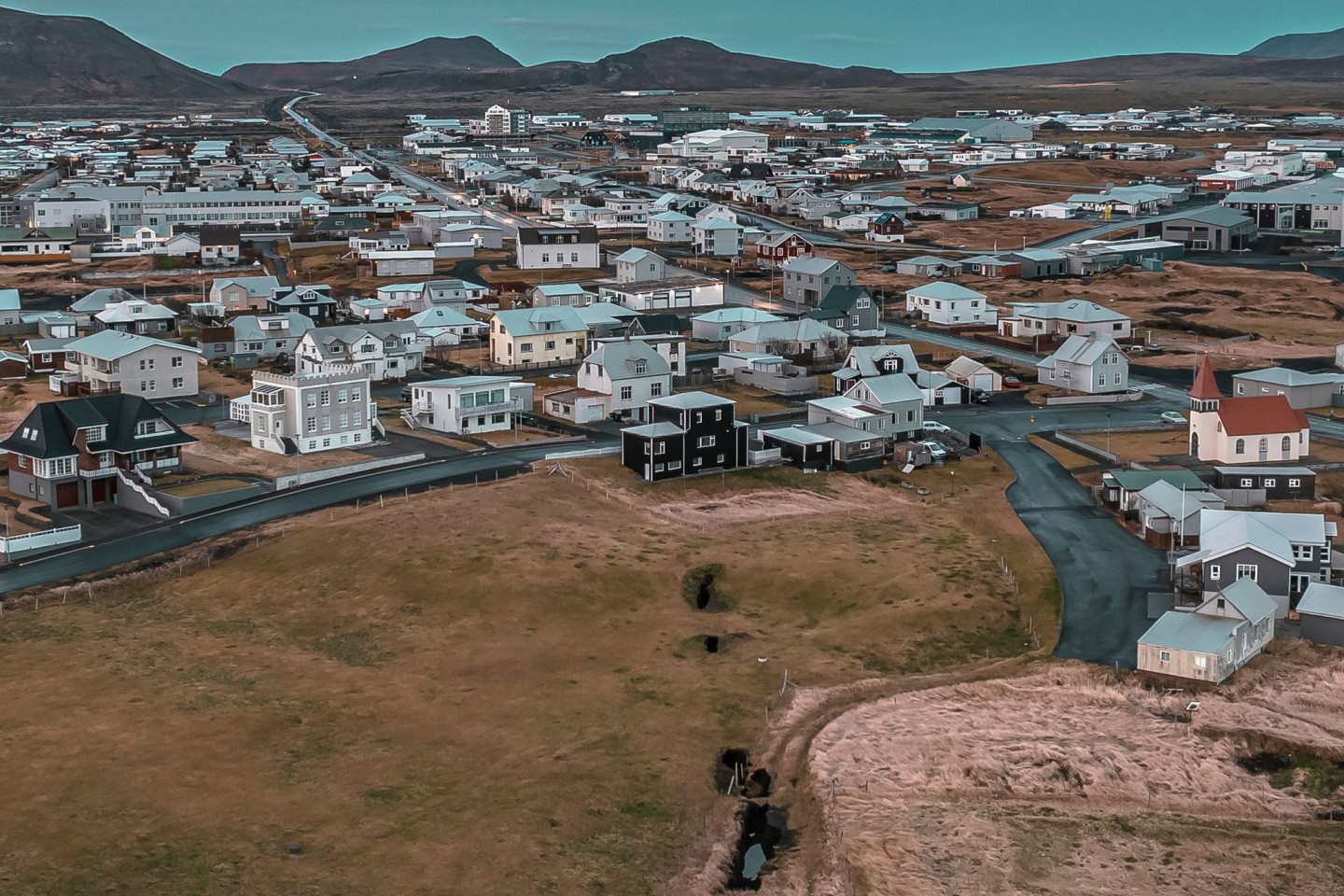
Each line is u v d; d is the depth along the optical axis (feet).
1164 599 283.79
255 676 248.52
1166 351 547.49
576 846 196.13
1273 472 341.82
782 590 288.71
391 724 229.86
